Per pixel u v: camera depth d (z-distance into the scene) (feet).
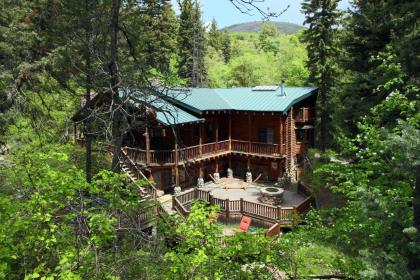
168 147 82.79
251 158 92.79
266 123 92.12
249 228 63.98
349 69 72.95
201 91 99.96
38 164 20.65
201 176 87.76
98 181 20.61
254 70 188.96
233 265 19.88
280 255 22.16
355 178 30.63
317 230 31.76
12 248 16.46
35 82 59.06
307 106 97.76
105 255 18.60
